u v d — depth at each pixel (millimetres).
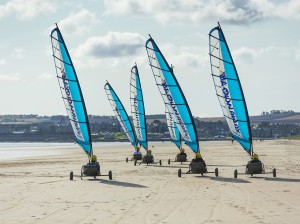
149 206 18625
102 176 32562
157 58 36750
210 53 32531
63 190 24500
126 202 19844
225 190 23469
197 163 31953
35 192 23688
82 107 32844
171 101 36656
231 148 101625
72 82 32812
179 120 36625
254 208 17453
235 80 31891
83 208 18312
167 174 33969
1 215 16906
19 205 19281
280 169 37062
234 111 32125
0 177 32938
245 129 31781
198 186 25594
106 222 15320
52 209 18141
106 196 21938
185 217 15977
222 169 38312
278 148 95750
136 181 28922
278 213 16250
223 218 15555
